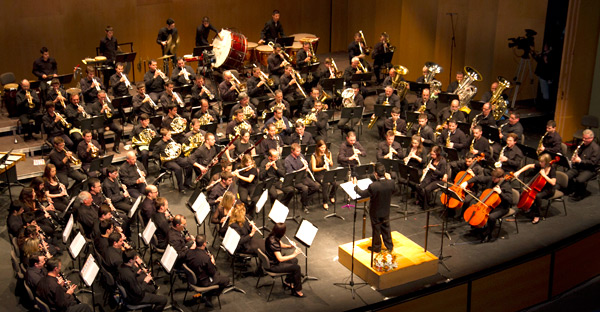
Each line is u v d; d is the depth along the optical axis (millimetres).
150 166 15141
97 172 13750
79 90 16375
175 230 10570
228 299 10352
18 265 10172
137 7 20172
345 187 11648
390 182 10656
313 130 15117
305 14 23609
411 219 12914
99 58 17766
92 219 11250
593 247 11891
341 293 10508
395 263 10641
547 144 14344
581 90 16781
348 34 24172
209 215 12930
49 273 9367
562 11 17812
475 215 11711
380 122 16672
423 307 10227
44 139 15328
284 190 12922
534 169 14383
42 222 11578
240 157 13812
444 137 15047
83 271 9242
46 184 12211
